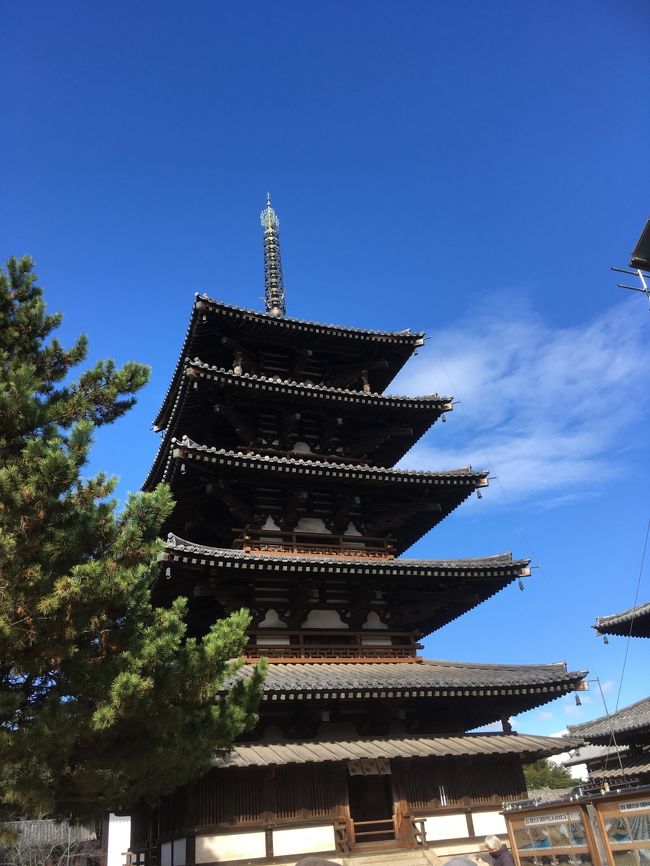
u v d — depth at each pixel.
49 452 12.68
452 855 20.05
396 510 27.84
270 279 39.00
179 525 26.94
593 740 34.50
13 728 12.49
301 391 27.25
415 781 20.94
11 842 12.19
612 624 29.28
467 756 21.19
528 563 25.41
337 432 29.88
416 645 24.84
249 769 19.02
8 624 11.65
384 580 24.73
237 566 21.72
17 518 12.48
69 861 46.06
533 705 23.50
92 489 13.69
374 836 23.02
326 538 26.56
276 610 23.70
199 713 14.70
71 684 12.84
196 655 14.12
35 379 14.77
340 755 19.33
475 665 24.48
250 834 18.27
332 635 24.20
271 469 24.69
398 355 31.94
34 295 17.77
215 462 23.70
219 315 27.86
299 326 29.23
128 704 12.40
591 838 12.84
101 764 13.26
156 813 21.95
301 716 21.14
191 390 25.83
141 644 13.48
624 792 12.13
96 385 17.28
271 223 41.28
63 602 12.10
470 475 27.09
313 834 18.88
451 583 25.64
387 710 22.00
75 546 13.00
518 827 15.02
